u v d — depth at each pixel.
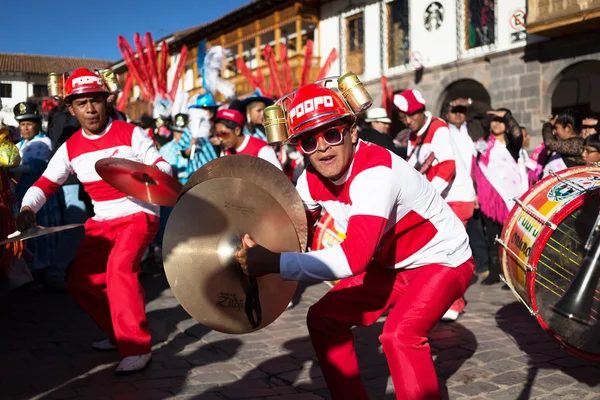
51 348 4.34
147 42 12.65
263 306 2.50
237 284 2.42
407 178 2.46
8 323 5.11
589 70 18.00
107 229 3.92
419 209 2.53
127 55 12.76
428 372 2.41
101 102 3.83
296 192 2.64
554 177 3.64
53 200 6.68
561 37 15.99
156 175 3.28
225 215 2.39
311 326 2.66
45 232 2.82
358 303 2.70
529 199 3.60
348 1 22.77
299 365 3.90
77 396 3.37
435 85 19.53
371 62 21.91
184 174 8.26
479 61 18.03
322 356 2.66
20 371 3.82
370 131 5.76
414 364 2.39
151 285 6.91
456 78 18.77
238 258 2.33
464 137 7.23
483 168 6.86
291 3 23.89
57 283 6.52
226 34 27.72
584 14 14.39
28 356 4.15
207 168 2.48
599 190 3.24
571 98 19.06
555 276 3.41
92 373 3.77
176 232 2.29
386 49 21.36
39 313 5.50
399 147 5.82
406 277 2.68
